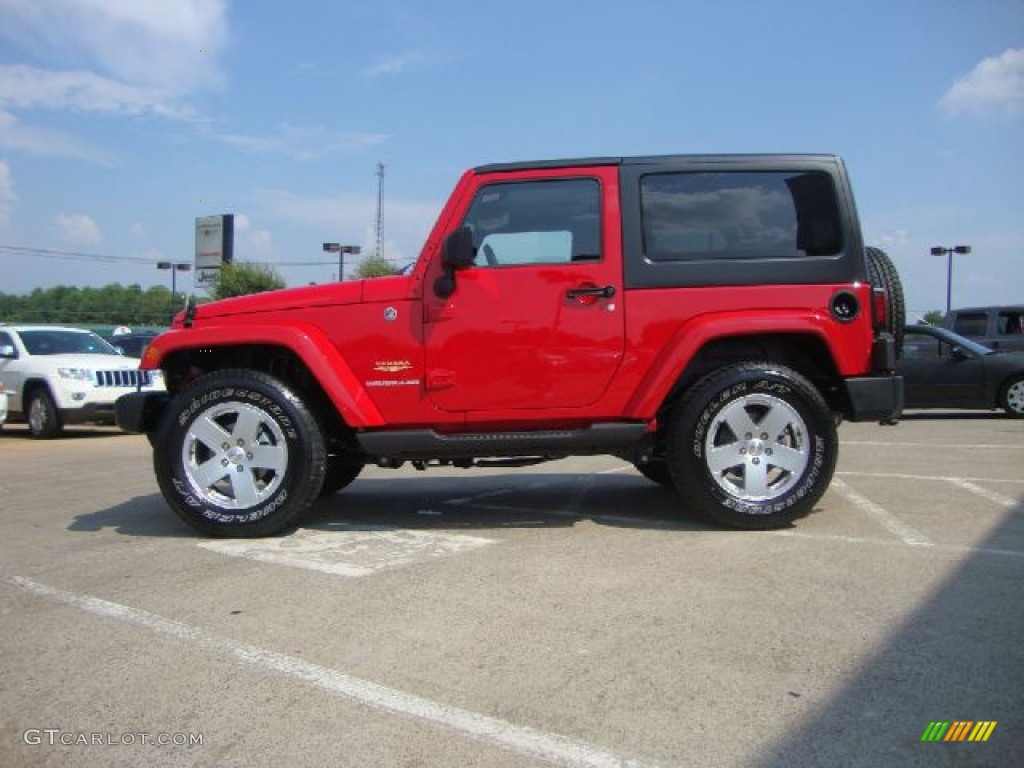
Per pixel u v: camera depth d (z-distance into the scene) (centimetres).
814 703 262
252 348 514
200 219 4412
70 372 1248
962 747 235
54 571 429
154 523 552
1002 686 271
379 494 657
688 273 482
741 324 474
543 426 498
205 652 313
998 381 1285
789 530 485
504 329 485
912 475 687
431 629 332
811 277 482
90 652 316
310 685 283
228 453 494
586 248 488
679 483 485
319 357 485
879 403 481
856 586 374
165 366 532
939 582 377
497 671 290
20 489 727
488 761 232
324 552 458
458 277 486
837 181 491
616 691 273
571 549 452
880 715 253
